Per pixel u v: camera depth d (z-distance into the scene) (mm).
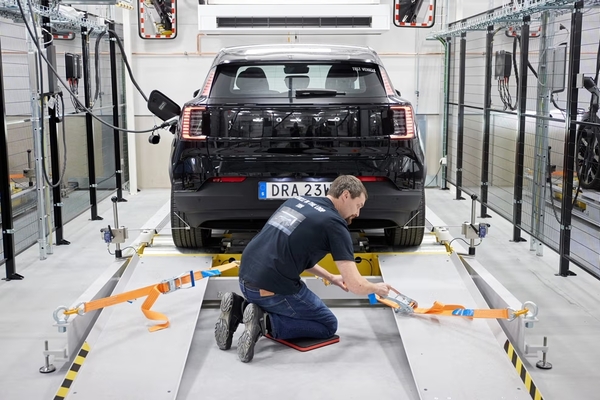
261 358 3721
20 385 3447
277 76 4684
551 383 3486
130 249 4836
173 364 3350
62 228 6559
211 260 4535
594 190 7211
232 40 9438
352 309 4480
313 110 4113
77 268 5707
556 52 6012
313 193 4145
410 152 4180
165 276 4316
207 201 4195
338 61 4305
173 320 3816
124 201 8836
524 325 3609
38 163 5879
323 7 8742
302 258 3582
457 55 9719
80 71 7043
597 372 3627
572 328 4301
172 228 4715
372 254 4578
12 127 8125
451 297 4066
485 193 7781
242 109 4117
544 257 6047
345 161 4156
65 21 6824
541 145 6066
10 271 5367
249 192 4168
